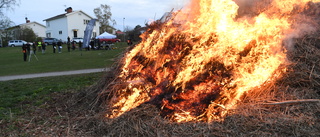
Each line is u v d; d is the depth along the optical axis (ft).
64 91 21.71
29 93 21.68
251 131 11.08
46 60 55.52
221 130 11.18
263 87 13.50
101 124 12.66
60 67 42.68
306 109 12.13
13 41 134.31
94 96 16.96
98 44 82.02
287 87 13.51
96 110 14.92
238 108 12.37
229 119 11.83
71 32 153.07
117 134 11.80
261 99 12.91
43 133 12.71
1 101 19.08
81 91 19.29
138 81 14.99
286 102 12.26
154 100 13.71
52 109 16.56
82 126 13.16
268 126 11.22
